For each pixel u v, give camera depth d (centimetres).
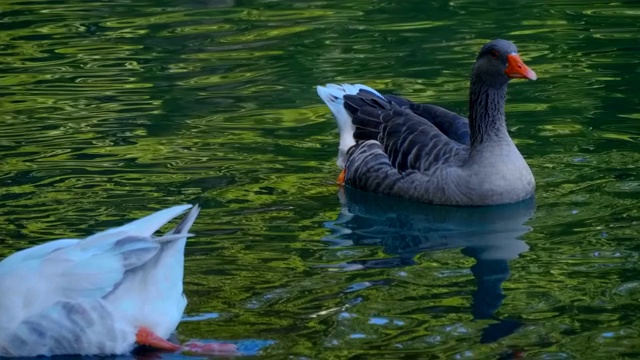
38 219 1012
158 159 1191
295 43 1656
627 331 747
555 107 1331
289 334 759
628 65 1479
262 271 887
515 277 864
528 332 752
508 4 1852
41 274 764
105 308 748
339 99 1260
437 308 803
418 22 1750
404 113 1203
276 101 1395
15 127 1308
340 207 1081
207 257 920
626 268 868
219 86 1461
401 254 935
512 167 1088
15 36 1752
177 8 1922
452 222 1041
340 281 863
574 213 1016
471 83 1118
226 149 1228
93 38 1728
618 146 1191
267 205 1062
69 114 1359
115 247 760
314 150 1232
